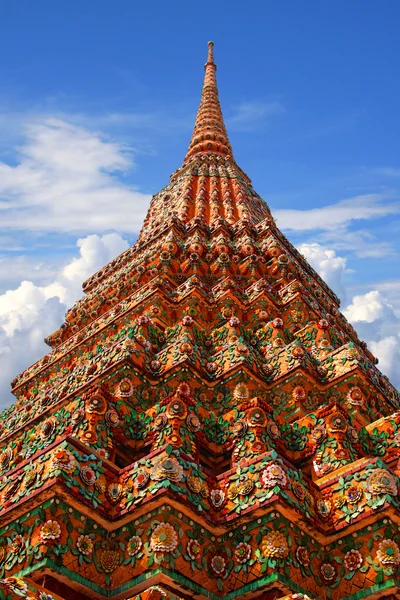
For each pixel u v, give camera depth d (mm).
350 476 11875
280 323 20281
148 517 11133
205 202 35656
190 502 11211
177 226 29766
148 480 11398
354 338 27016
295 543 11117
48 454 11586
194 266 25469
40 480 11141
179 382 16547
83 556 10797
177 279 25109
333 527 11438
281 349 17953
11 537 11008
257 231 29859
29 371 24891
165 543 10656
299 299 22609
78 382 17312
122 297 26422
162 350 17547
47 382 23141
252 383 16844
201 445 13734
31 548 10570
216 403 16594
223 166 42688
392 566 10594
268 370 17453
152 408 14438
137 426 14438
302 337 20344
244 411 13938
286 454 13898
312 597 10562
